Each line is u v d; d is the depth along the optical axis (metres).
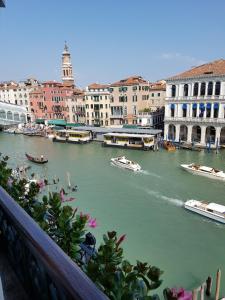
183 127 55.16
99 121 75.62
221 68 48.38
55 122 82.94
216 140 48.84
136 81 71.88
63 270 1.78
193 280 16.25
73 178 35.81
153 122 67.88
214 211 23.38
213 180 33.56
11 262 3.31
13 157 49.09
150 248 19.58
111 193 30.14
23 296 2.96
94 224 4.73
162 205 26.69
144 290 2.44
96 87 74.81
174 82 52.25
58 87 84.81
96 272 2.68
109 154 49.62
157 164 41.62
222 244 19.92
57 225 4.29
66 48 110.19
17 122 87.81
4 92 96.44
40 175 37.50
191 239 20.64
